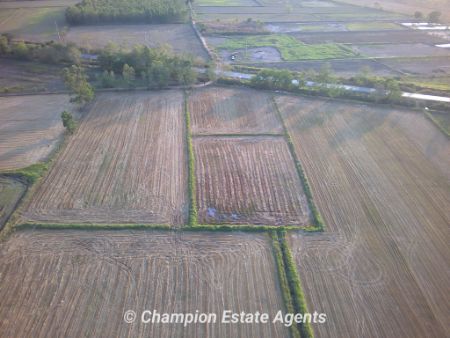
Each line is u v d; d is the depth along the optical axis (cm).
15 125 4844
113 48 6456
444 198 3697
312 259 3059
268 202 3656
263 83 5872
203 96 5719
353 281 2883
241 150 4431
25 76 6284
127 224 3331
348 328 2566
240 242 3198
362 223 3403
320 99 5662
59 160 4181
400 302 2736
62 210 3484
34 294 2745
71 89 5481
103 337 2491
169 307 2684
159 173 4009
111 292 2773
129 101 5516
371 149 4459
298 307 2684
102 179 3900
